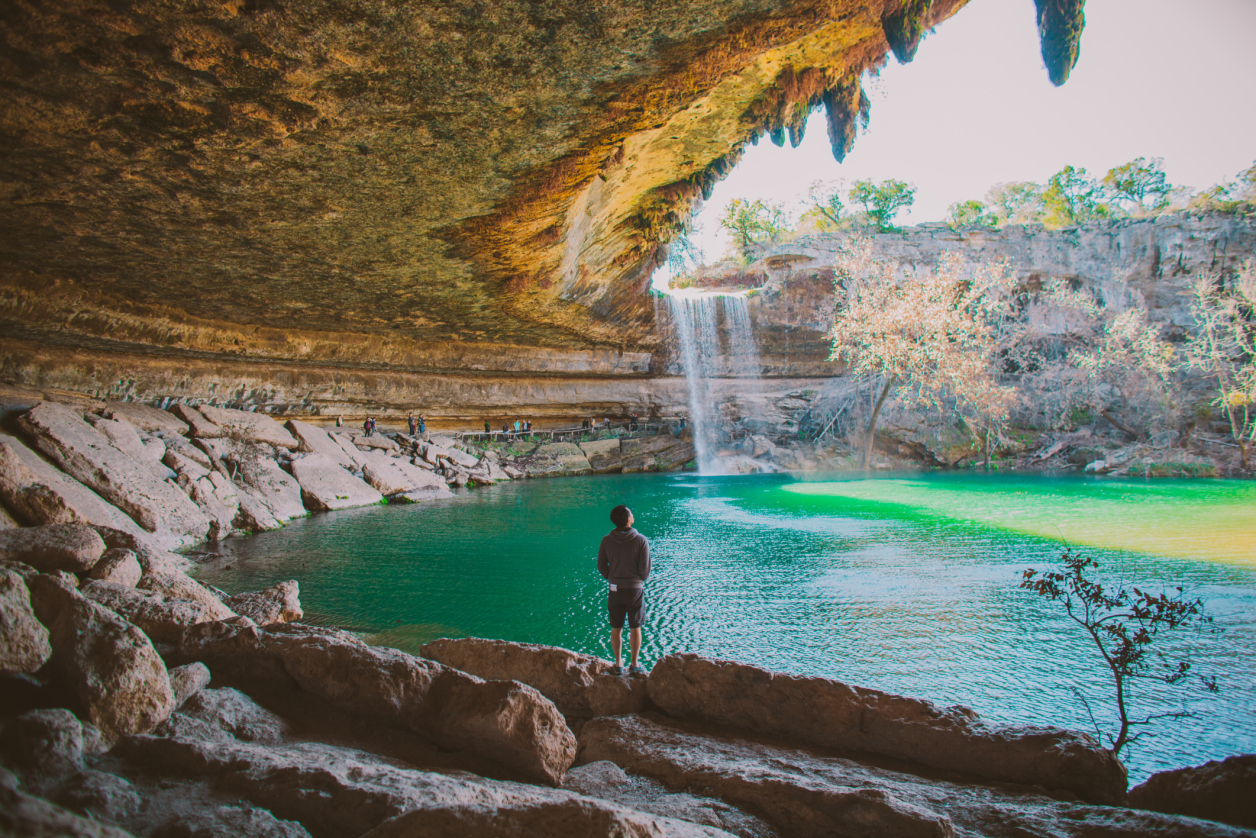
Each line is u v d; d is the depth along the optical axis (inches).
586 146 451.2
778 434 1499.8
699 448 1450.5
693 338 1425.9
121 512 516.4
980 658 296.4
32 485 427.8
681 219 832.3
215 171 410.9
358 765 124.1
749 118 609.0
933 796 142.6
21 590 144.6
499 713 151.4
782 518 715.4
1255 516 683.4
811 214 2000.5
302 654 182.9
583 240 749.9
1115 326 1301.7
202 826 100.0
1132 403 1305.4
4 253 537.0
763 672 190.1
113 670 136.1
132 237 513.3
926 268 1432.1
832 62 514.0
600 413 1486.2
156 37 278.4
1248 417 1234.0
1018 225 1472.7
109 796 103.5
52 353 684.1
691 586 428.5
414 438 1124.5
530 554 543.8
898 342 1213.1
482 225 560.1
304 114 353.7
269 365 919.7
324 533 642.8
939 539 580.7
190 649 195.0
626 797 145.3
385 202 489.4
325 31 287.9
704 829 115.1
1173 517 681.0
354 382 1046.4
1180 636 321.7
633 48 335.3
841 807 124.6
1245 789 126.4
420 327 948.0
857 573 460.1
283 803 110.7
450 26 297.9
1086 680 270.7
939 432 1389.0
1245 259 1330.0
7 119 331.9
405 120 375.6
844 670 283.4
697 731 187.9
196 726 145.8
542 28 309.1
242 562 509.0
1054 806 133.3
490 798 118.5
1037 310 1433.3
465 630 345.4
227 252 565.0
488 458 1213.1
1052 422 1400.1
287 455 830.5
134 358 759.7
